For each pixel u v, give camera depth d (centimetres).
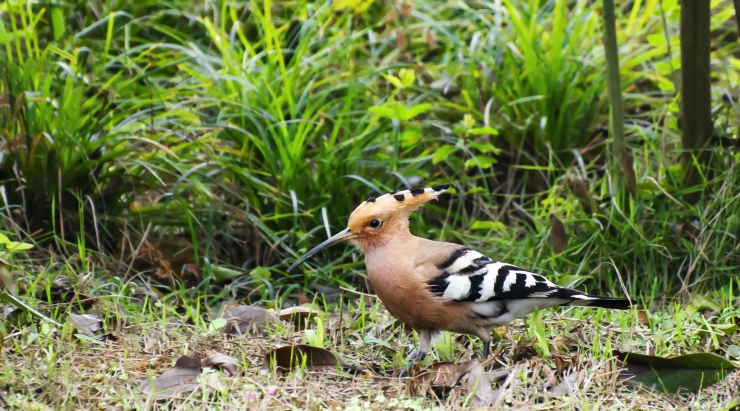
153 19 1448
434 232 1167
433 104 1247
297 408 737
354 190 1159
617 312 978
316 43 1370
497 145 1273
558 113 1269
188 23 1470
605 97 1284
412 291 828
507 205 1212
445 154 1166
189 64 1359
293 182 1148
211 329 917
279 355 831
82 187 1128
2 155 1094
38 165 1098
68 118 1105
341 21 1407
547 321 959
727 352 877
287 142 1139
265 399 732
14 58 1202
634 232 1091
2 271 950
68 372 785
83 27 1366
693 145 1125
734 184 1112
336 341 920
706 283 1068
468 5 1512
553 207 1136
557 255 1083
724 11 1391
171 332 925
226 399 752
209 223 1107
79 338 866
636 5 1352
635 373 818
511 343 907
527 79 1284
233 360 831
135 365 835
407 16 1337
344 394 784
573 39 1280
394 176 1198
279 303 1039
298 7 1422
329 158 1151
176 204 1169
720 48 1498
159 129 1198
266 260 1147
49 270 1015
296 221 1114
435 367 811
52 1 1345
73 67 1144
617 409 752
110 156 1105
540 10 1402
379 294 856
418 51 1449
